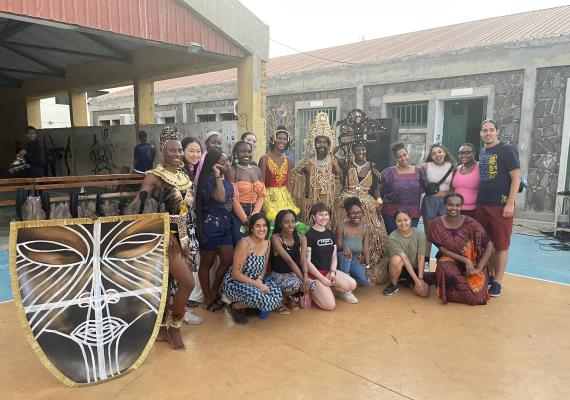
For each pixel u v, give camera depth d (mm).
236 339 3434
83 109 13648
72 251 2768
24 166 9328
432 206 4914
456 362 3078
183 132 8898
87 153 12438
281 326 3689
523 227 8070
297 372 2943
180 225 3127
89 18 5465
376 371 2957
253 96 7496
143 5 6012
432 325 3711
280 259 3986
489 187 4441
